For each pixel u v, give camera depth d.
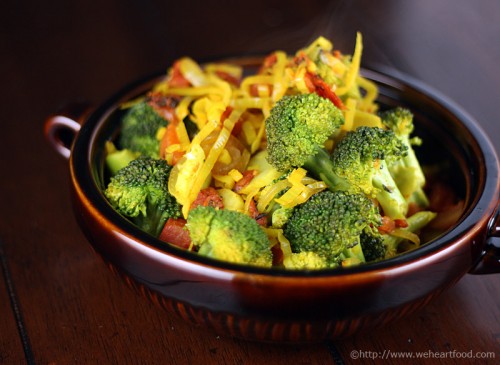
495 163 0.37
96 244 0.35
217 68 0.44
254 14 0.64
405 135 0.41
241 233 0.34
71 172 0.37
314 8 0.64
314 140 0.36
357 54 0.40
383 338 0.38
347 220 0.35
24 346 0.38
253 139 0.39
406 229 0.39
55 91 0.56
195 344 0.38
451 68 0.56
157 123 0.41
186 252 0.33
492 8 0.65
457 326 0.39
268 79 0.40
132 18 0.64
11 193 0.47
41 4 0.67
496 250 0.36
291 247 0.36
